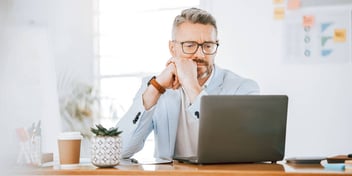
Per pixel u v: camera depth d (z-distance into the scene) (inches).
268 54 114.3
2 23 79.0
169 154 98.3
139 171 60.3
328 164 62.2
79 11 138.8
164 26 129.0
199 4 122.6
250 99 67.4
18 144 65.6
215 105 65.8
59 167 66.6
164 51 129.0
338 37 109.8
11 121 74.9
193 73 106.4
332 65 110.0
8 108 78.0
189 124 99.8
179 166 66.3
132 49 133.1
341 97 109.3
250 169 60.7
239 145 67.6
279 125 69.1
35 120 116.7
